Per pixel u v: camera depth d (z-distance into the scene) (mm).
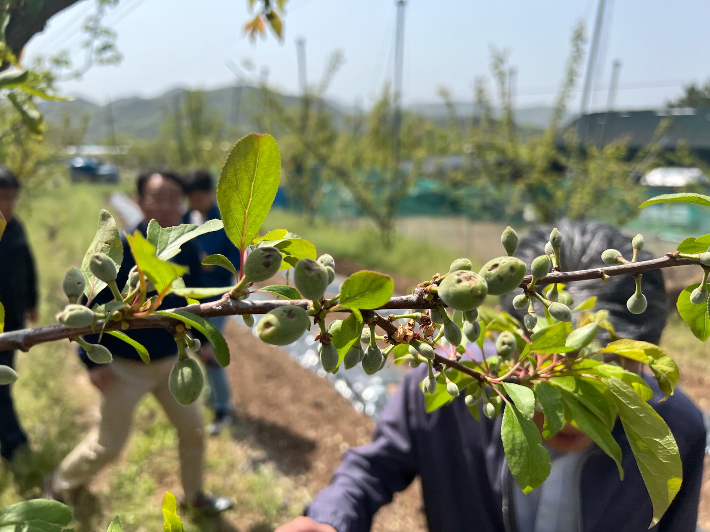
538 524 1272
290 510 3379
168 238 572
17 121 2512
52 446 3385
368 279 497
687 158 8672
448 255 11578
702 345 5770
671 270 3537
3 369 519
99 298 2338
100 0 1920
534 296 635
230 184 539
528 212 11234
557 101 8352
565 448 1111
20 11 915
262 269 518
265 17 1499
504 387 705
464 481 1406
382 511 3426
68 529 555
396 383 5160
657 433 709
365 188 13102
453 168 11945
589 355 796
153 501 3221
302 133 13359
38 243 10742
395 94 10438
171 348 2746
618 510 1231
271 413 4531
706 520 3213
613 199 8188
